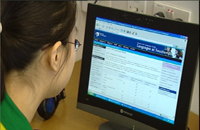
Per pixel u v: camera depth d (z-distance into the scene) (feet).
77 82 4.55
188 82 3.03
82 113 3.92
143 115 3.39
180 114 3.15
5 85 2.32
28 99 2.41
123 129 3.59
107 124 3.69
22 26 2.10
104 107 3.60
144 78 3.29
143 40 3.19
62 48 2.40
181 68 3.05
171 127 3.24
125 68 3.37
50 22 2.16
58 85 2.60
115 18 3.28
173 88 3.14
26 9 2.10
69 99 4.17
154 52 3.15
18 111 2.30
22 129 2.30
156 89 3.25
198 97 4.34
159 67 3.17
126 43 3.29
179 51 3.01
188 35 2.93
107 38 3.38
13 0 2.10
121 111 3.51
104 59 3.46
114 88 3.49
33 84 2.38
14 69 2.26
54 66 2.33
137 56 3.27
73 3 2.40
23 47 2.15
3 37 2.12
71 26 2.36
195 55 2.94
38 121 3.73
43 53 2.26
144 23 3.13
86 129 3.62
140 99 3.37
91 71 3.57
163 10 4.14
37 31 2.13
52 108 3.78
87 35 3.49
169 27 3.01
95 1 4.56
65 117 3.82
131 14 3.18
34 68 2.30
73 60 2.64
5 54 2.16
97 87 3.58
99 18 3.37
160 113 3.28
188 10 3.93
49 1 2.16
